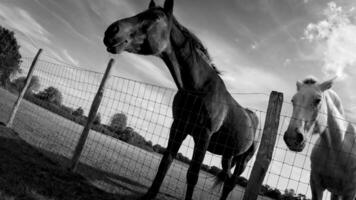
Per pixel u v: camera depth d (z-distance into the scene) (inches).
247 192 98.3
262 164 99.0
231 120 154.3
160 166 132.0
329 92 151.1
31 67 241.8
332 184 139.6
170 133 136.6
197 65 135.7
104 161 251.0
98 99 168.2
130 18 126.1
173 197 193.6
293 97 138.4
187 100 134.1
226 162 186.9
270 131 101.2
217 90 139.0
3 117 259.8
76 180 136.7
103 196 124.7
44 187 107.7
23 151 156.6
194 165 128.2
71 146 253.0
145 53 131.6
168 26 130.6
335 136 135.9
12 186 95.2
